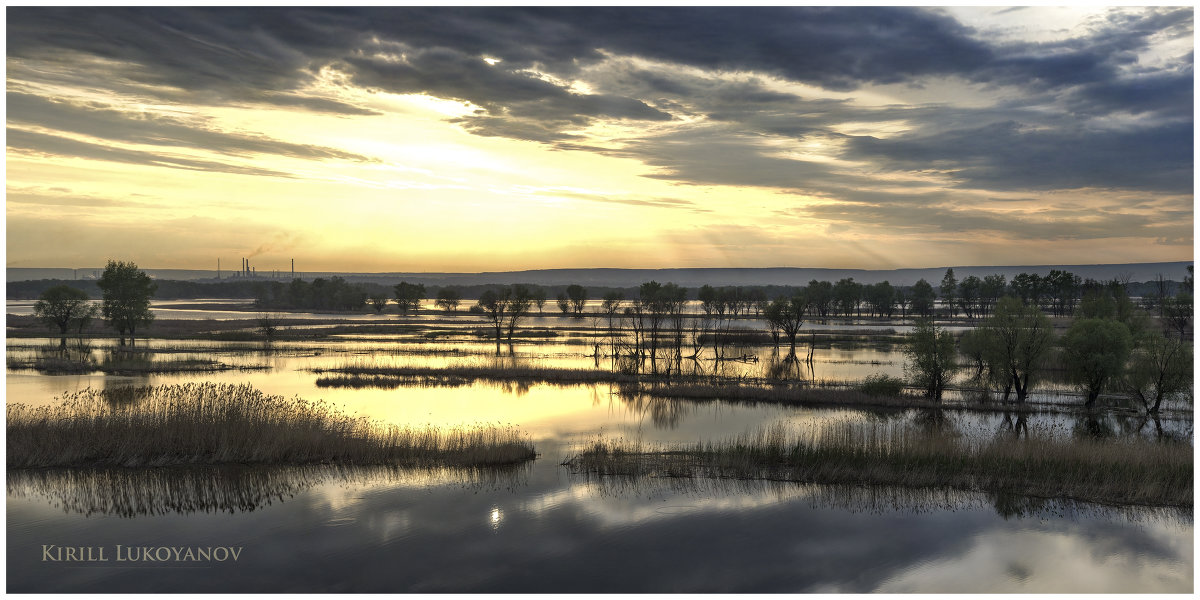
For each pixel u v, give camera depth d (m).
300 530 21.48
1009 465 26.69
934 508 24.19
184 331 101.81
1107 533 22.11
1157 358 43.19
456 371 57.50
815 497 25.12
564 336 103.62
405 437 30.33
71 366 57.91
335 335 102.00
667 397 47.09
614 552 20.27
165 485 24.98
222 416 29.72
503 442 30.27
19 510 22.61
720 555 20.27
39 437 27.09
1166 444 30.84
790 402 45.38
